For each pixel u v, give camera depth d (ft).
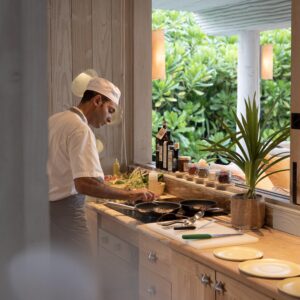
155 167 12.21
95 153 8.61
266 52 20.21
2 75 1.15
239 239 7.61
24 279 1.20
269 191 9.13
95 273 8.87
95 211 10.41
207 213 9.22
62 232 8.48
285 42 22.76
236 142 8.45
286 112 22.29
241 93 20.02
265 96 22.58
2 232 1.18
